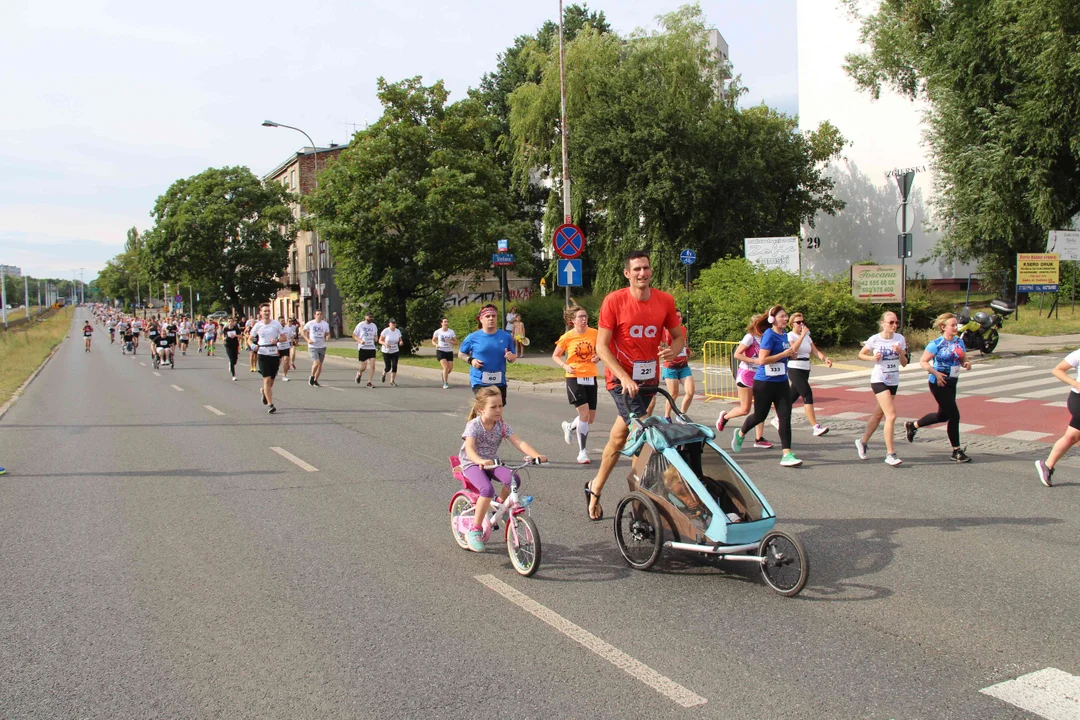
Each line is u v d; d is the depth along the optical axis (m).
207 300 71.12
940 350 8.97
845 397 14.57
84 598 5.06
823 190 40.94
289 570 5.59
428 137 30.50
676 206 30.88
